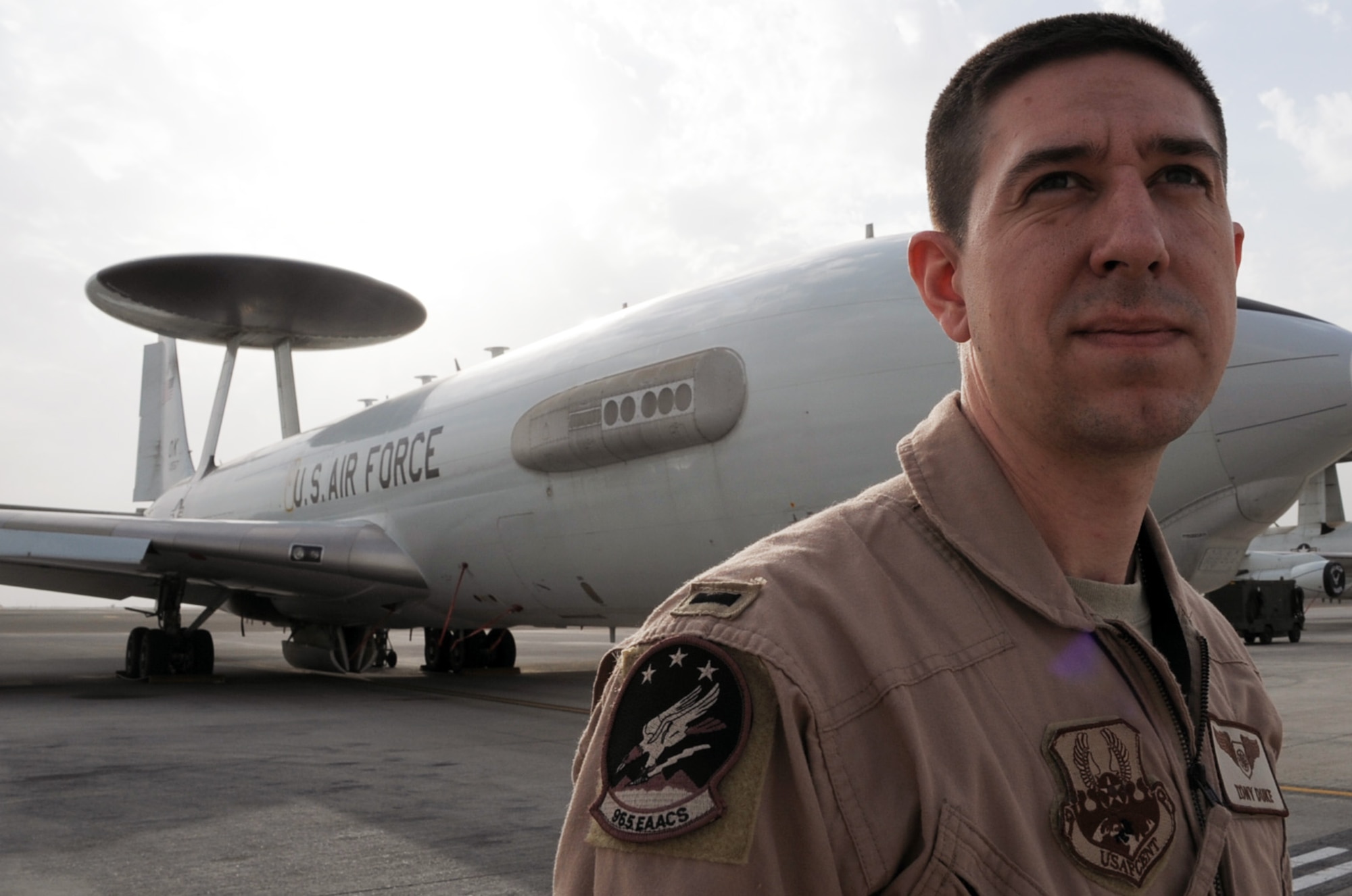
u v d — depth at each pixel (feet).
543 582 31.91
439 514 35.17
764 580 2.85
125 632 128.88
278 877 12.48
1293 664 48.96
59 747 23.29
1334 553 92.02
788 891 2.47
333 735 25.68
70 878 12.42
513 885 12.14
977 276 3.22
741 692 2.51
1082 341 2.95
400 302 54.39
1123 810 2.81
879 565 3.01
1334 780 19.02
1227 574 21.22
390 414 40.47
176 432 78.84
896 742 2.63
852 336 23.18
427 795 17.74
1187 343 2.97
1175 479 20.15
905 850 2.55
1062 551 3.30
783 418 23.53
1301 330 20.12
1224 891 2.97
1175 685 3.09
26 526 39.45
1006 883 2.55
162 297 53.36
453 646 48.49
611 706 2.71
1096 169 3.00
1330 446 19.62
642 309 29.50
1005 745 2.76
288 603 45.44
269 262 48.26
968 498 3.09
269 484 49.37
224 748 23.31
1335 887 12.20
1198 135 3.04
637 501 26.99
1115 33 3.11
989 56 3.29
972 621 2.92
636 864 2.40
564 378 29.99
